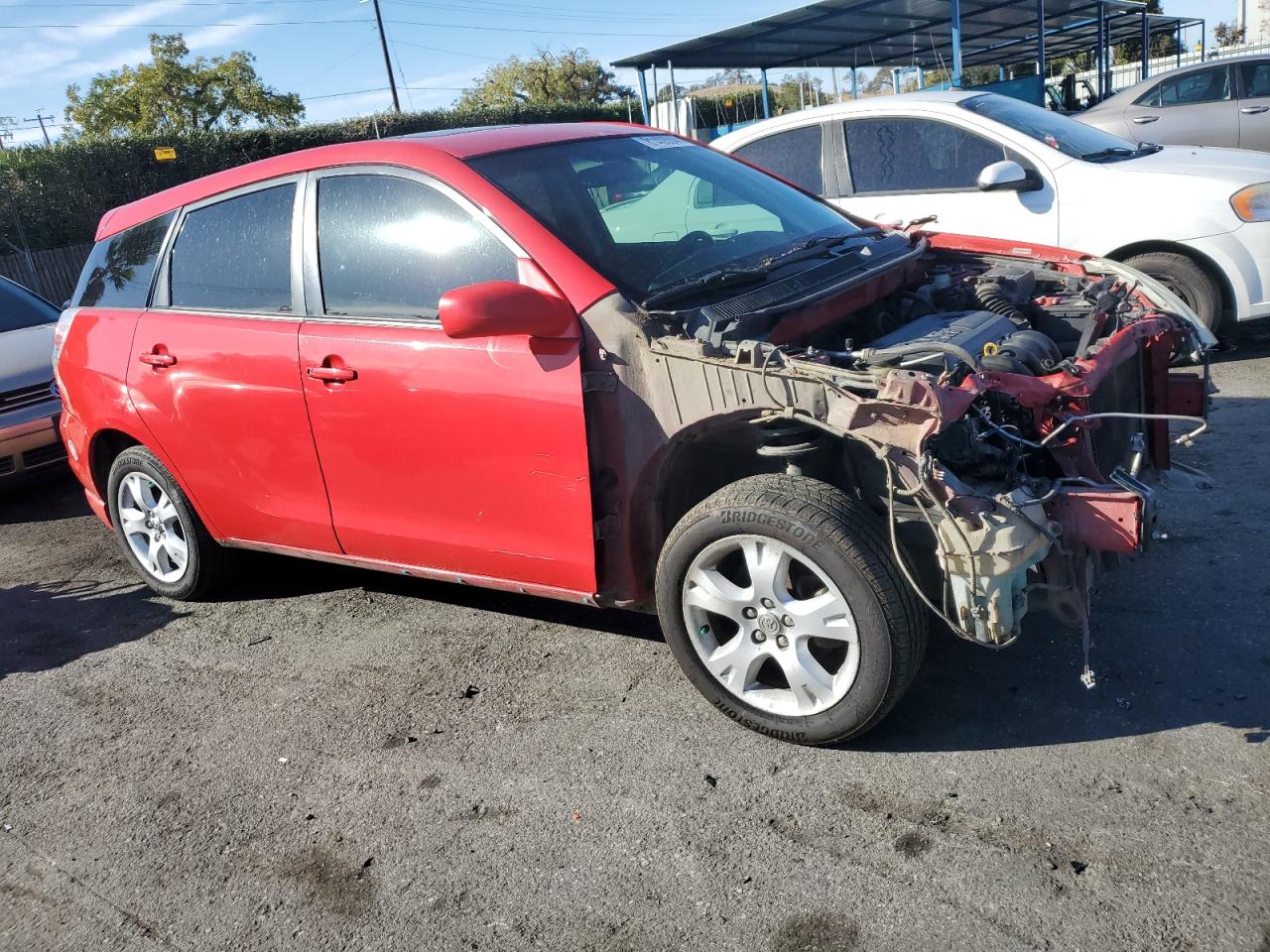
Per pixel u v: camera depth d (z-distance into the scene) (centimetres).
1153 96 1247
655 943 252
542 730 351
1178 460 515
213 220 433
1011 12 1766
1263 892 240
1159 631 359
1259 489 469
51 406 695
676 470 333
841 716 306
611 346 323
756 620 316
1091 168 654
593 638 413
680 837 288
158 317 445
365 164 386
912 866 265
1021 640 365
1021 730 315
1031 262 448
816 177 749
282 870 296
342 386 375
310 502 409
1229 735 299
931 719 328
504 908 270
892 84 2747
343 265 385
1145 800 276
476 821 307
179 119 4672
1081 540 293
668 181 408
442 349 350
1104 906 243
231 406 413
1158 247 645
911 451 278
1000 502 280
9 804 347
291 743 363
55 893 299
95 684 426
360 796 326
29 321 797
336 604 479
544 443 334
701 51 1720
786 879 267
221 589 503
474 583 382
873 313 385
